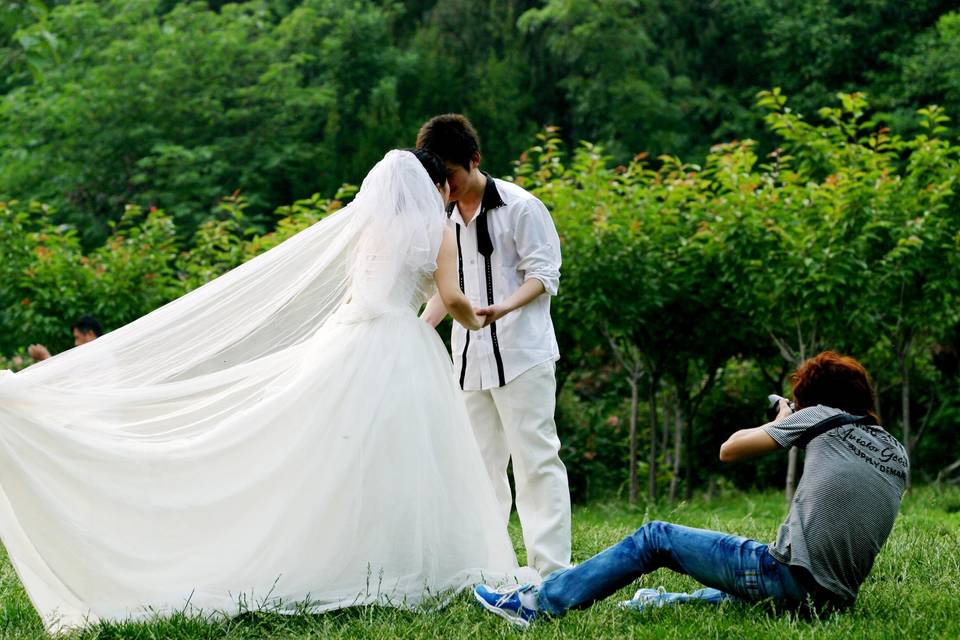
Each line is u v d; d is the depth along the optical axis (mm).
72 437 6629
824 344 16219
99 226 35250
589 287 15875
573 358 17969
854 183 15164
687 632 6047
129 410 6988
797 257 14992
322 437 6938
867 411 6406
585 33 37906
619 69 38156
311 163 36594
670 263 16250
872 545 6148
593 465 19094
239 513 6824
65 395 6773
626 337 16859
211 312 7430
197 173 34438
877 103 34719
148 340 7281
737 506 15984
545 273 7734
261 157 35531
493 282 7898
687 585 7570
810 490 6180
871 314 16094
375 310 7164
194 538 6734
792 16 38344
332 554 6773
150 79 36281
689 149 37250
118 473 6703
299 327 7527
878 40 36969
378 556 6797
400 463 6930
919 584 7406
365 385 7008
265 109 37031
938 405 21016
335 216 7547
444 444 7203
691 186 16516
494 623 6465
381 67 40125
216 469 6883
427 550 6930
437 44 41281
